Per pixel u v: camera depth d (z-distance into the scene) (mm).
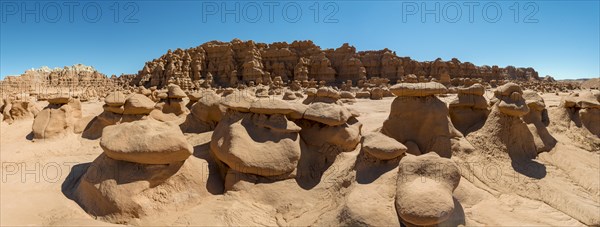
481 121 9977
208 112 10711
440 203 5039
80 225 5715
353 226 5379
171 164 6801
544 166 8539
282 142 7797
